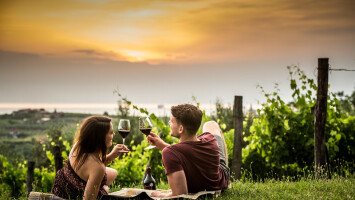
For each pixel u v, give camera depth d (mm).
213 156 3398
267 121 6609
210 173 3369
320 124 5418
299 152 6543
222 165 3754
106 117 3254
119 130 3684
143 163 6902
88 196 3023
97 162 3100
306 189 3982
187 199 3102
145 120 3734
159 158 6793
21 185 7414
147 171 3965
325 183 4262
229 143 6781
